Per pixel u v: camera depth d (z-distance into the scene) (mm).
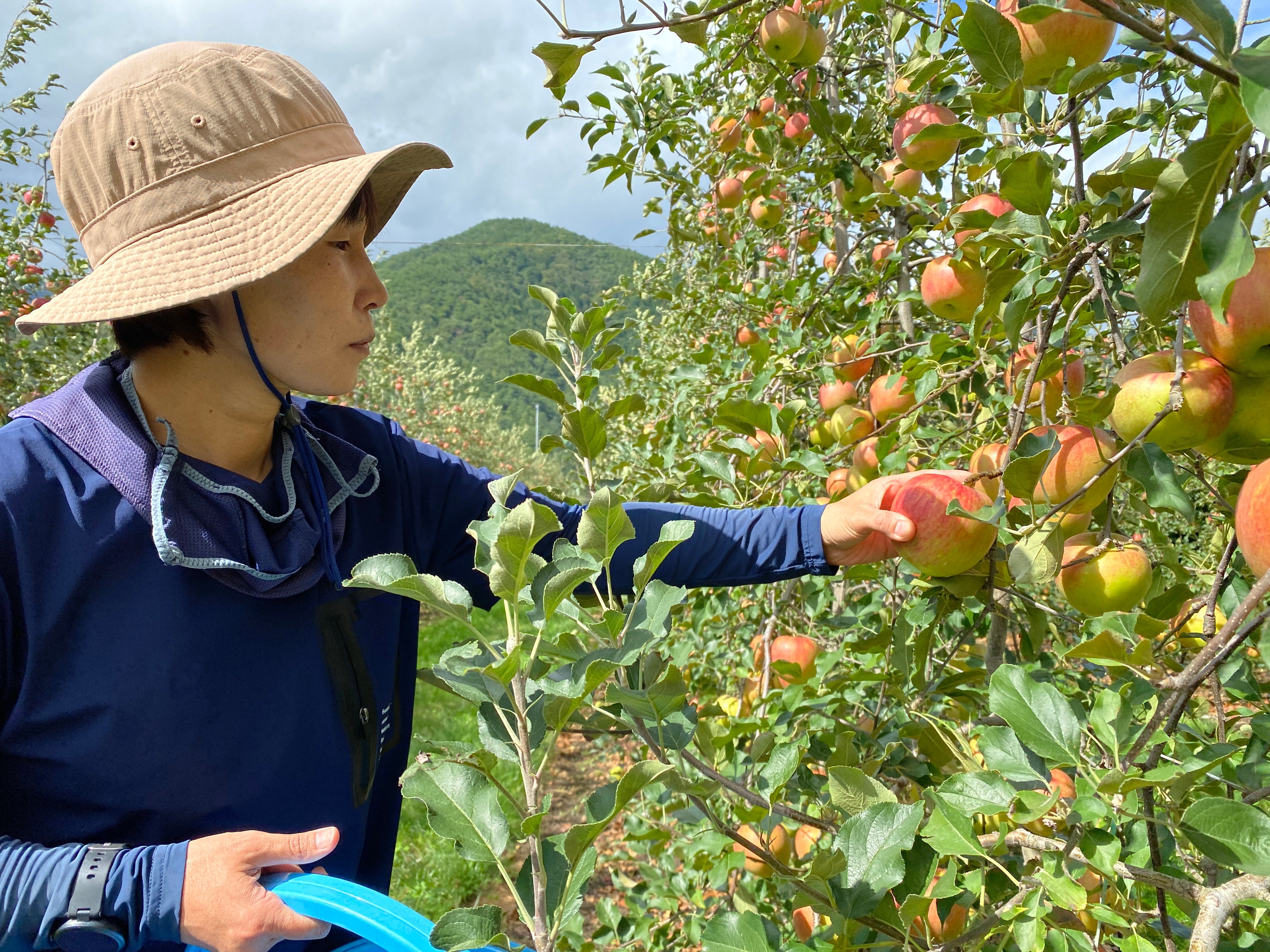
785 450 1878
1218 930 726
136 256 1001
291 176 1026
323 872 1026
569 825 5137
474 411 15727
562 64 1315
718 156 3330
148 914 888
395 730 1318
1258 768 1044
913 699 1642
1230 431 1174
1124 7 881
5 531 953
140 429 1063
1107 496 1328
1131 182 963
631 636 854
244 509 1095
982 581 1426
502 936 720
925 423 2285
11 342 4188
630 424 5691
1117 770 846
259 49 1077
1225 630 851
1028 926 869
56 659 986
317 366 1098
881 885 955
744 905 1739
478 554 887
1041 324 1234
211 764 1043
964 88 1709
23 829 1029
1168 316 1252
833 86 2604
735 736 1605
